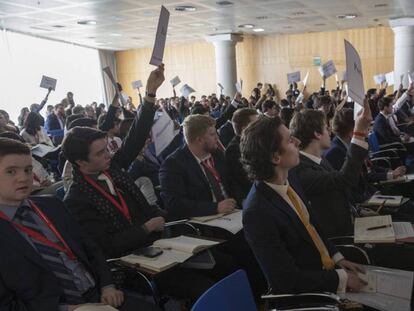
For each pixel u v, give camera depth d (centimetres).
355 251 209
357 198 282
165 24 235
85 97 1456
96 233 206
